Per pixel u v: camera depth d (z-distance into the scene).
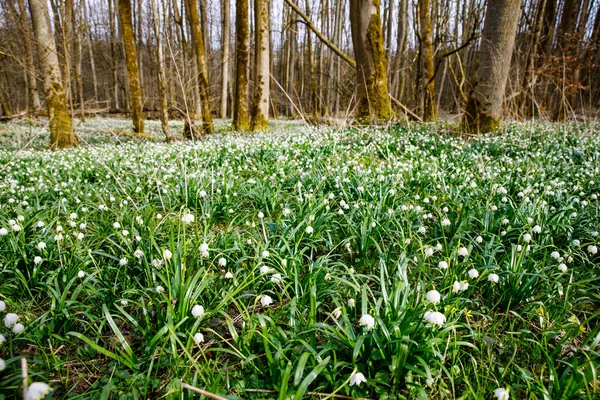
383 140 8.83
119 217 4.11
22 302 2.96
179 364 2.19
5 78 29.81
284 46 35.50
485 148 7.94
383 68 12.38
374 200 4.24
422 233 3.71
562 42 17.08
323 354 2.23
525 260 3.06
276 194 4.77
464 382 2.20
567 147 7.93
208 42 30.44
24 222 3.81
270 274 3.02
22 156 8.94
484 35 9.55
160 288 2.57
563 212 3.91
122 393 2.14
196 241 3.25
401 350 2.00
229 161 7.54
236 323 2.79
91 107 29.61
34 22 10.81
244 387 2.09
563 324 2.55
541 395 1.95
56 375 2.34
